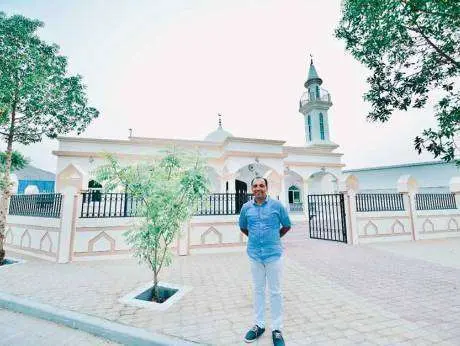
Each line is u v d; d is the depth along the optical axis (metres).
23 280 5.44
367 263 6.90
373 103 6.59
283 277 5.61
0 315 3.97
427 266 6.56
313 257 7.66
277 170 16.45
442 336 3.01
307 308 3.88
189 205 4.77
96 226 7.74
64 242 7.36
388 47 5.99
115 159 4.90
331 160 21.95
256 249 3.04
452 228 12.07
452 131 5.00
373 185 26.58
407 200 11.44
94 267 6.68
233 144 16.08
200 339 2.97
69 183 7.69
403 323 3.36
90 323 3.41
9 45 7.30
